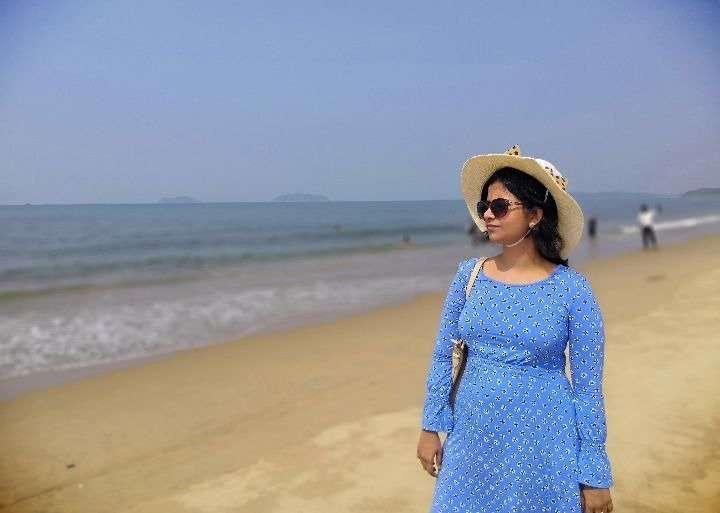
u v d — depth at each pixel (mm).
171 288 14062
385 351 7746
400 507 3461
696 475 3516
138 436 5027
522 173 1964
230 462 4340
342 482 3812
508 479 1880
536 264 1984
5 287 14289
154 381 6660
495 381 1910
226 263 20438
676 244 23703
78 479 4199
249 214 87875
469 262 2115
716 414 4352
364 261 20609
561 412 1874
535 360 1891
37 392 6293
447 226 43750
